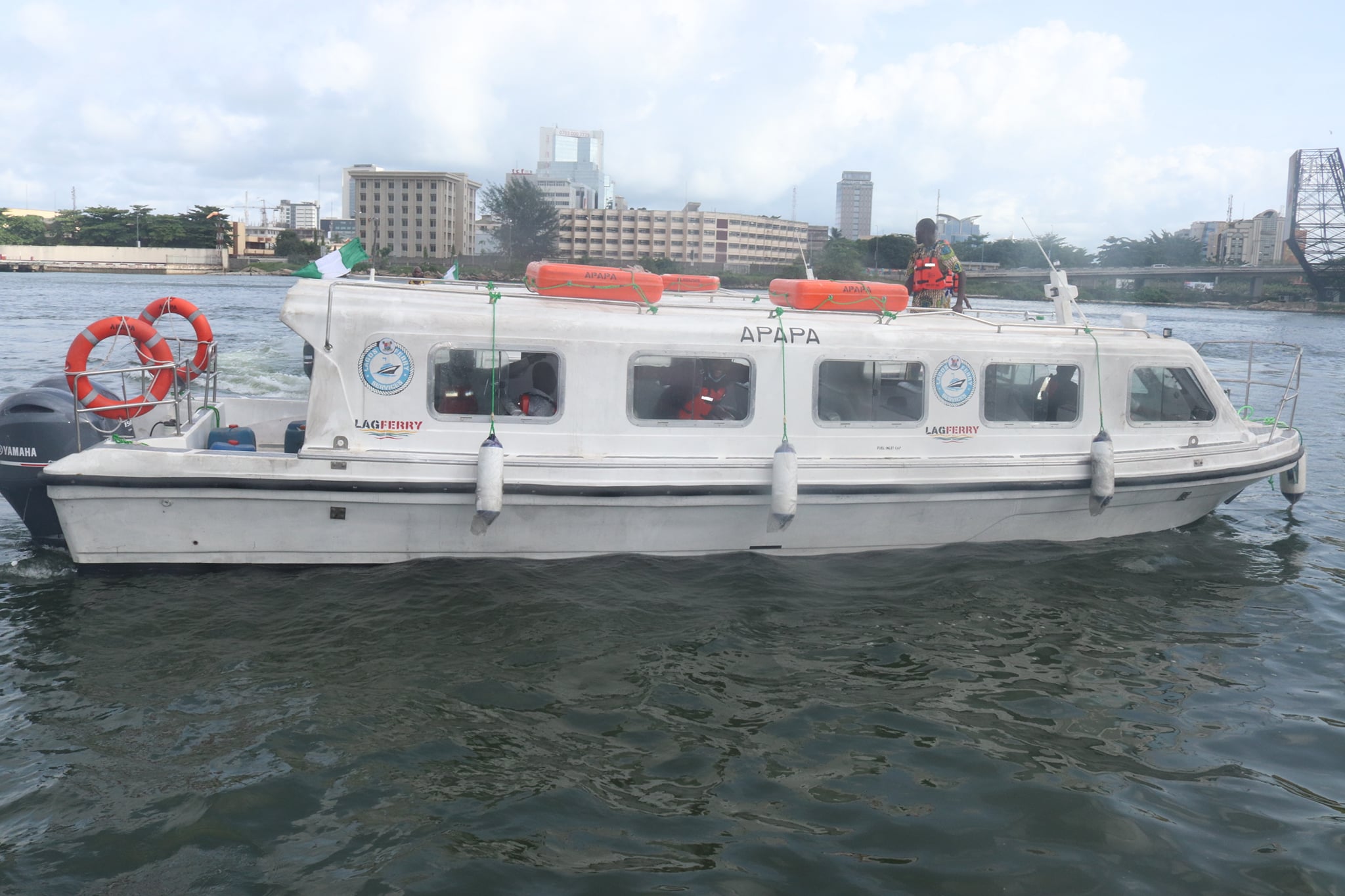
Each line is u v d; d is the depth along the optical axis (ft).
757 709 19.10
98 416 24.41
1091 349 28.19
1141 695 20.43
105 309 139.64
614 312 25.05
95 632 21.01
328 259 26.14
